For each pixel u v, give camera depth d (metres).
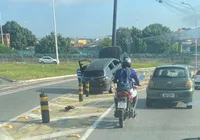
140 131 9.80
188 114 12.70
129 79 10.69
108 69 20.97
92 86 20.38
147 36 101.19
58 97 18.84
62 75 40.12
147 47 97.88
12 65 54.03
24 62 67.12
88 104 15.60
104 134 9.48
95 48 102.69
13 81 31.69
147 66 61.09
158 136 9.14
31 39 115.88
